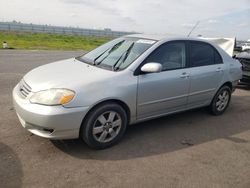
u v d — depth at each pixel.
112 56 4.59
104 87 3.78
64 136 3.61
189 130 4.90
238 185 3.29
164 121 5.26
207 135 4.74
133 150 3.98
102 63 4.47
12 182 3.04
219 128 5.10
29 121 3.58
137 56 4.31
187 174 3.45
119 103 4.06
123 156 3.79
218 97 5.71
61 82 3.68
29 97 3.63
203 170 3.57
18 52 15.95
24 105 3.61
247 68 8.36
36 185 3.02
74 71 4.08
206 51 5.34
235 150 4.23
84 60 4.81
